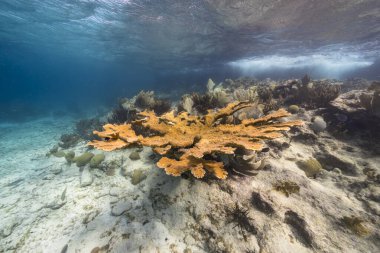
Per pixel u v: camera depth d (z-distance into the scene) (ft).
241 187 9.73
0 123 66.13
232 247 7.94
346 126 15.60
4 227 11.71
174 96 68.80
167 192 10.68
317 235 7.66
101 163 15.98
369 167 11.59
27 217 12.27
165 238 8.92
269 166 10.92
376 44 69.82
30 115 77.61
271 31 56.85
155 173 12.50
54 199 13.33
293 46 73.87
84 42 79.77
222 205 9.20
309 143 14.61
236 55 92.27
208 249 8.25
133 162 14.78
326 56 94.38
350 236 7.53
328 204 8.73
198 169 7.70
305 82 23.82
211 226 8.73
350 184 10.39
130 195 11.63
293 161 12.41
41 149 30.63
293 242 7.64
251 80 44.57
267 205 8.76
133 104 26.50
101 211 11.27
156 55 96.89
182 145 9.06
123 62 126.93
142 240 9.00
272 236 7.83
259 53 87.35
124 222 10.02
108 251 8.84
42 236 10.59
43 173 18.84
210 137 9.98
